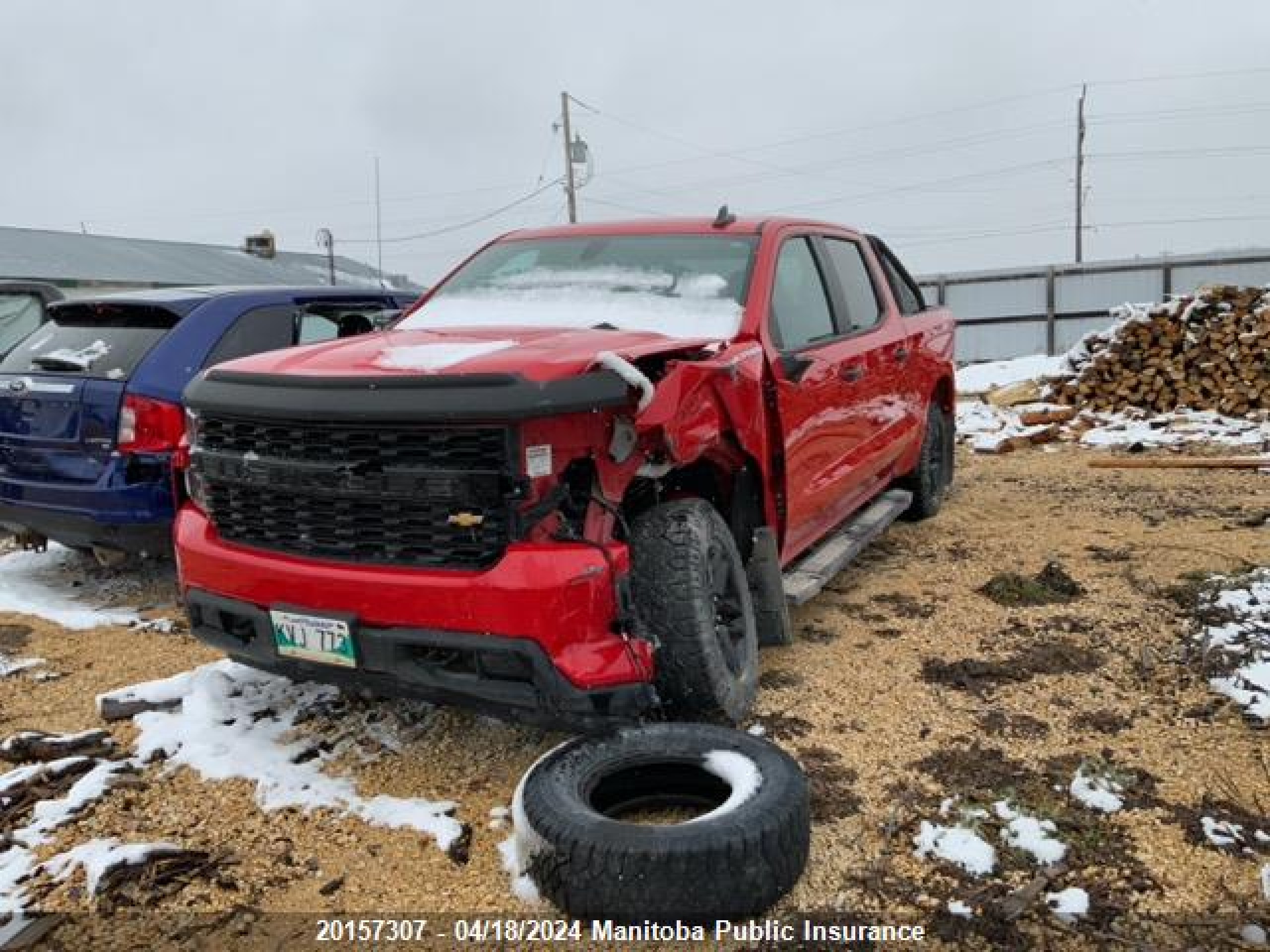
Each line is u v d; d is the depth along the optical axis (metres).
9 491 5.29
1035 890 2.58
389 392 2.89
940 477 6.88
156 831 2.99
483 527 2.86
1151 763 3.22
